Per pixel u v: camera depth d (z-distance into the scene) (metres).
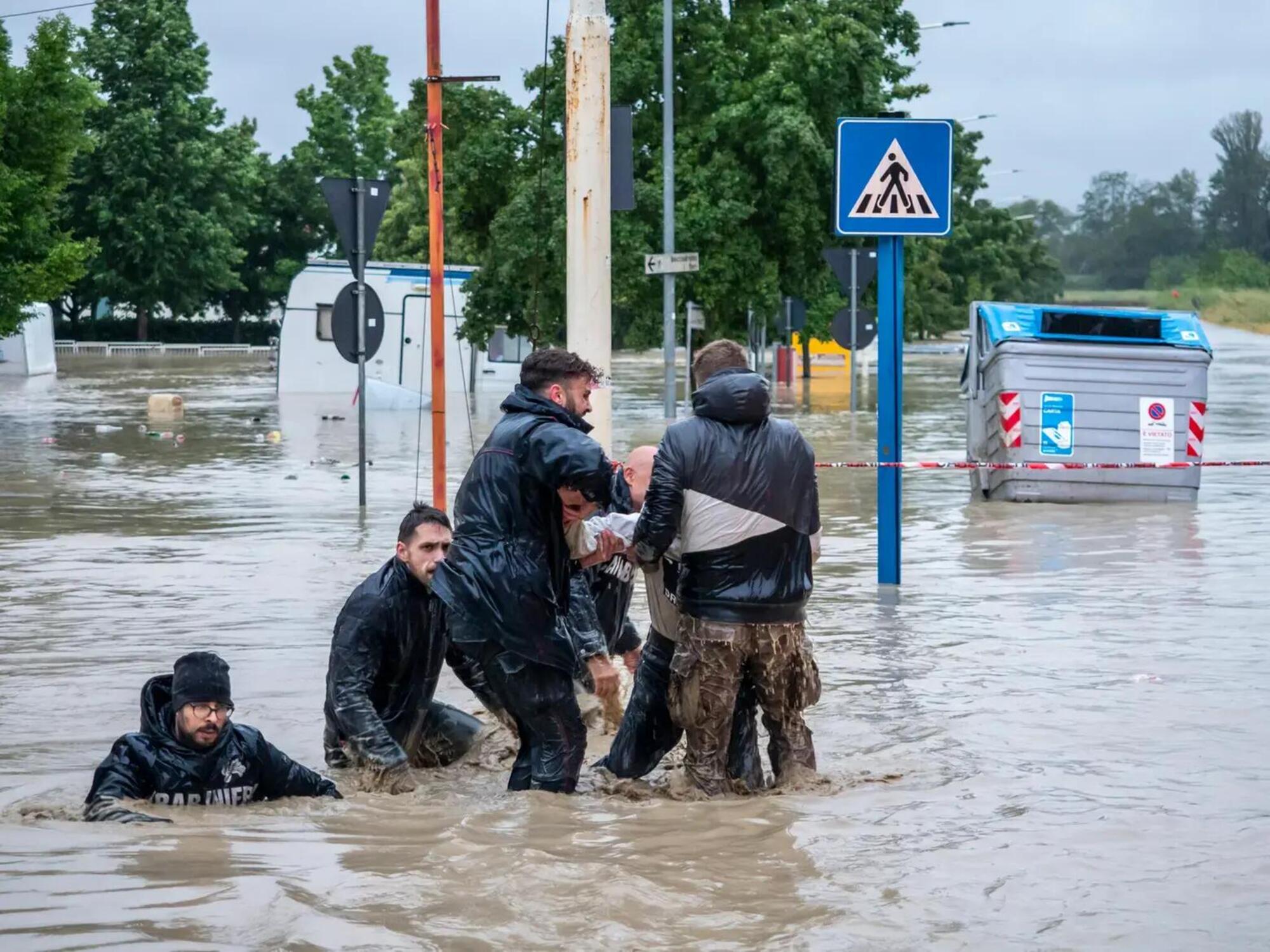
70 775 6.92
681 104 37.38
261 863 5.38
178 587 12.30
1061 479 18.34
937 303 88.88
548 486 6.50
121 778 6.21
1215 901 4.99
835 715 7.96
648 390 43.56
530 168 32.78
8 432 29.70
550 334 31.98
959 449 25.41
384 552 14.27
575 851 5.57
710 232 35.72
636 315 39.78
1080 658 9.36
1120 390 18.34
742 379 6.68
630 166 11.20
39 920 4.75
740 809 6.24
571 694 6.66
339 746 7.07
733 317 39.34
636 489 7.60
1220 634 10.10
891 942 4.61
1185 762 6.89
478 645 6.55
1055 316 18.56
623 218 34.03
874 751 7.23
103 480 21.03
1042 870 5.34
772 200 36.66
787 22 37.69
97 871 5.27
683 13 37.06
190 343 91.94
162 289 88.06
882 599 11.70
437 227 11.45
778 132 35.31
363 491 17.75
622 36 36.91
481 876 5.21
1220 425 30.03
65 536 15.44
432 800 6.51
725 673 6.64
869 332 32.91
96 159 86.12
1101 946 4.59
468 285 32.56
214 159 87.62
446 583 6.57
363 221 17.47
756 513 6.60
